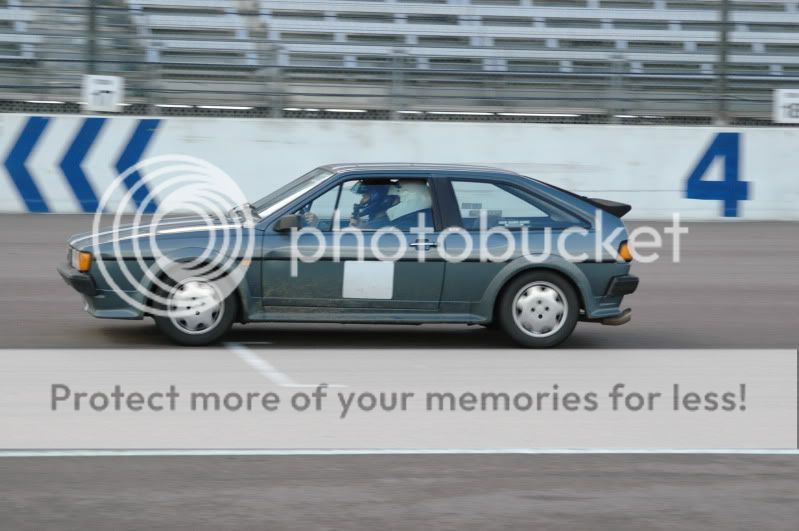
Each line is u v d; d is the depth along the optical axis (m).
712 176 18.05
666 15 21.00
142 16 19.08
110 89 18.12
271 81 18.80
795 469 5.33
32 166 16.77
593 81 19.50
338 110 18.84
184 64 18.55
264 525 4.39
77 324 8.85
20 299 10.05
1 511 4.50
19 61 18.39
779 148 18.06
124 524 4.38
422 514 4.55
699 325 9.55
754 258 14.09
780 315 10.14
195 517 4.46
